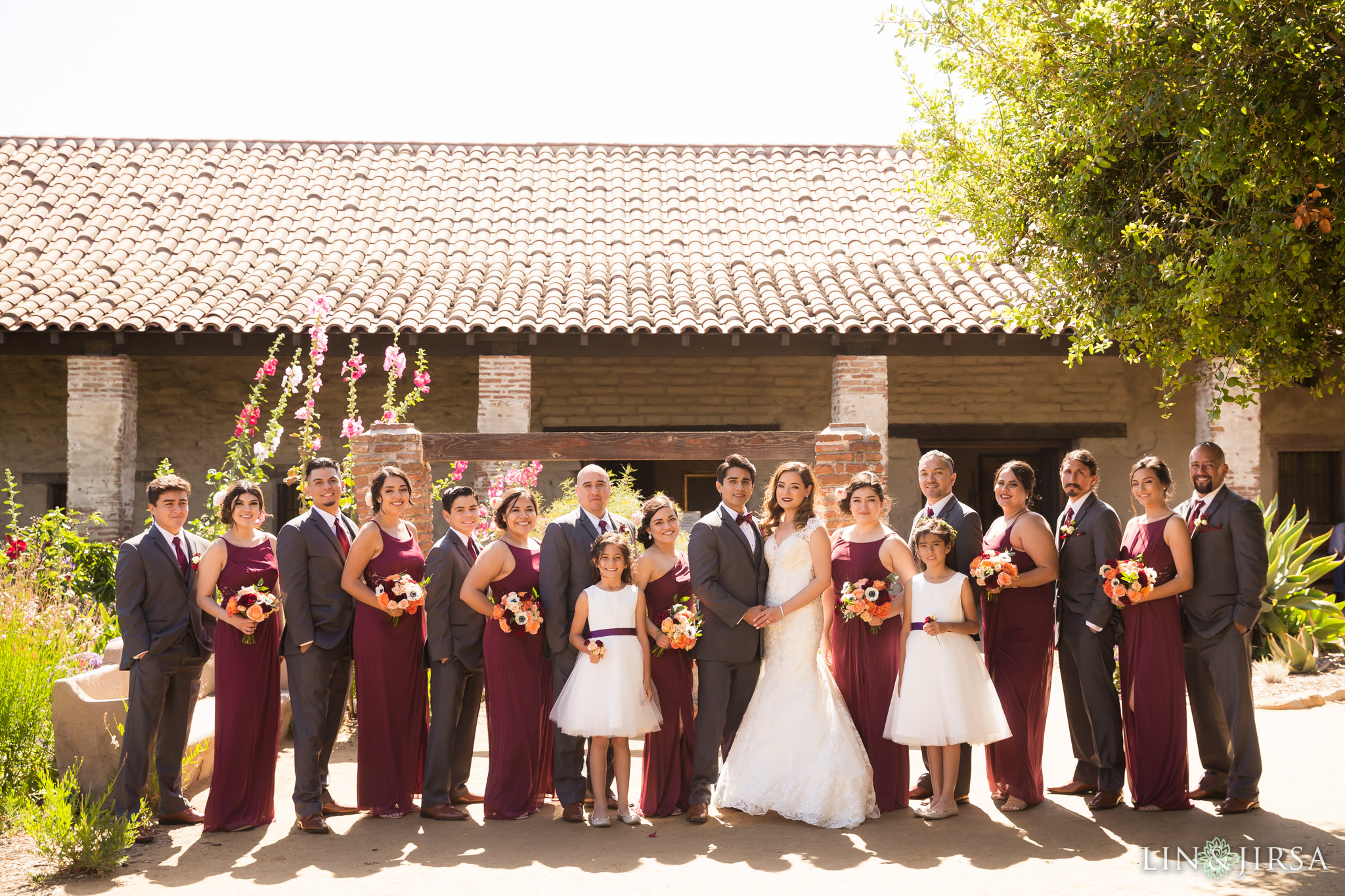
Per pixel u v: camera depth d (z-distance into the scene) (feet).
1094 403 46.11
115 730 18.61
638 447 27.55
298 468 29.91
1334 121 14.52
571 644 18.33
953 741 17.35
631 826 17.62
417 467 27.63
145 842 16.84
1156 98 15.98
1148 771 17.95
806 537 18.34
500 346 40.14
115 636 26.23
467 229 48.37
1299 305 16.37
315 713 17.70
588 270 45.14
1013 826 17.22
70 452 39.55
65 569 31.09
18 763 18.81
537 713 18.48
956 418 46.03
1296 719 24.95
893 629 18.66
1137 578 17.49
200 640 18.02
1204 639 18.04
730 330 39.09
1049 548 18.51
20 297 39.91
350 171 53.26
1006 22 19.61
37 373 44.57
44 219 46.75
